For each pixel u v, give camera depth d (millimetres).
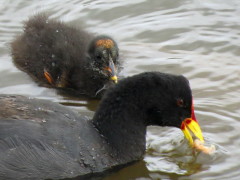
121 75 15078
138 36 16734
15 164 10891
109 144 11789
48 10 17578
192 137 12250
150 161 12055
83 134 11523
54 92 14883
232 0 17969
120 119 11914
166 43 16469
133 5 17859
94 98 14711
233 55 15922
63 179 11180
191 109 12133
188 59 15734
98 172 11484
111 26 17109
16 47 15992
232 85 14656
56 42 15508
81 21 17234
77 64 15102
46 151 11047
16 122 11141
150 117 12133
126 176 11617
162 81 11922
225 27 16938
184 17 17391
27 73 15461
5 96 11773
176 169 11781
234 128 12938
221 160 11953
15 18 17312
